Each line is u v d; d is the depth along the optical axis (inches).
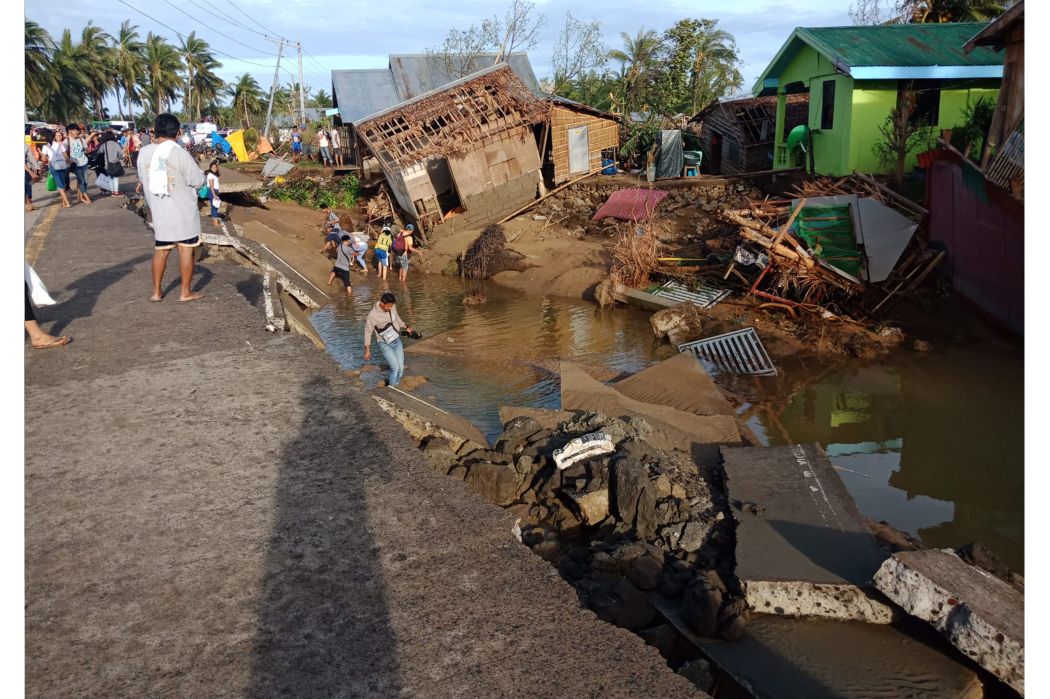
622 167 1122.7
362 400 215.5
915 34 793.6
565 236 842.8
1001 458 332.2
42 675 107.5
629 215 826.2
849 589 187.0
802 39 818.8
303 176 1237.1
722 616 191.0
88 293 343.3
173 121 314.2
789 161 927.7
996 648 152.1
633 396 396.5
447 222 906.1
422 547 141.6
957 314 496.7
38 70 2210.9
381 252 791.1
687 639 191.0
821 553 208.8
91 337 274.4
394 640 115.9
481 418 374.6
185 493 161.0
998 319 467.5
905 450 344.5
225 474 169.6
